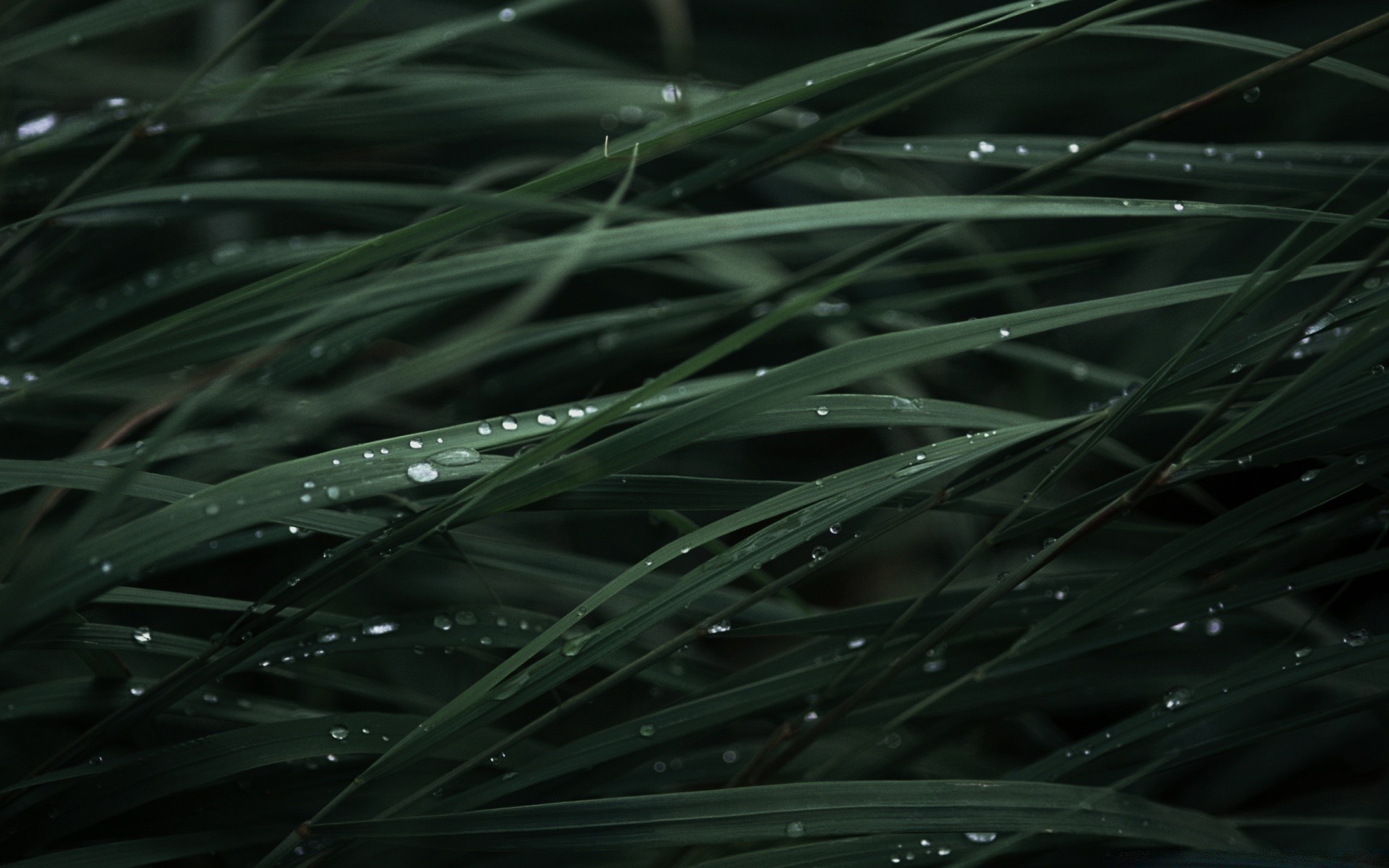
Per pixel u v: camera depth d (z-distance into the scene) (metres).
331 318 0.69
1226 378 0.74
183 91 0.75
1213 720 0.80
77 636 0.72
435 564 0.81
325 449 0.81
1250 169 0.78
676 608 0.70
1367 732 0.80
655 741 0.72
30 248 0.82
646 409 0.73
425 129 0.79
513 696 0.70
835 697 0.74
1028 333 0.71
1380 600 0.82
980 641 0.75
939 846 0.71
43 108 0.83
